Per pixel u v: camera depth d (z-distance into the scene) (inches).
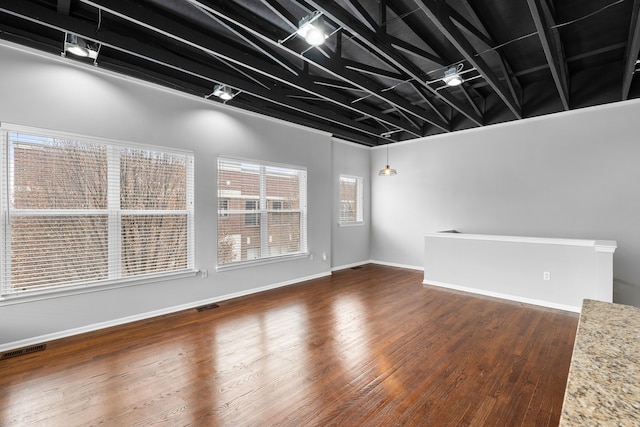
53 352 108.1
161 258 146.7
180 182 153.4
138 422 74.3
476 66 118.6
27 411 77.9
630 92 158.9
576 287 150.1
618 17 114.9
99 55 123.0
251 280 182.9
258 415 76.7
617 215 166.9
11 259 110.6
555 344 115.0
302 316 144.9
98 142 127.7
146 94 140.7
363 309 154.9
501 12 111.0
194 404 80.9
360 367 99.0
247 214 182.2
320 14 88.9
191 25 113.8
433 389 87.3
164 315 145.3
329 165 233.0
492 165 211.0
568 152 181.0
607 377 27.3
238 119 174.9
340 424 73.4
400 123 207.6
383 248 276.1
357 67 126.8
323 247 229.1
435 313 149.1
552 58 115.7
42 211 116.1
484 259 180.1
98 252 128.8
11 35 106.9
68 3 93.4
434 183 241.3
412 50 117.3
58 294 118.5
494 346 113.6
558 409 78.3
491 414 76.7
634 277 162.7
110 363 101.3
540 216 191.5
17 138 111.5
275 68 126.4
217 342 116.9
